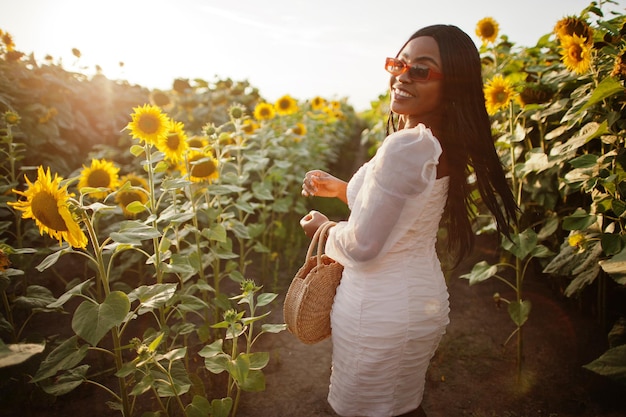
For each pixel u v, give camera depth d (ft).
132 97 20.45
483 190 5.46
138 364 5.59
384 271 5.00
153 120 7.54
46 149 14.76
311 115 22.91
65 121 15.17
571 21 8.34
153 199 7.73
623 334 7.60
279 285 13.03
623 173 7.44
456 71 4.90
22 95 14.61
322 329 5.72
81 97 17.92
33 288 7.82
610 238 7.21
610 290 10.19
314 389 8.77
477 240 15.52
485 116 5.13
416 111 5.08
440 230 12.38
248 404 8.28
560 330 10.30
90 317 5.41
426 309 5.14
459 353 9.73
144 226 6.09
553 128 10.53
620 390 8.27
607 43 8.58
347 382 5.35
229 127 19.45
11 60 15.78
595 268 7.72
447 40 4.90
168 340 9.85
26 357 4.16
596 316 10.62
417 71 4.90
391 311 4.96
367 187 4.57
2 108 13.28
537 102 9.86
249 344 6.57
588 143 9.42
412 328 5.07
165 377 6.56
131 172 14.20
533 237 8.04
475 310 11.53
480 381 8.86
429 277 5.21
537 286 12.37
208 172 8.86
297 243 15.58
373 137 31.99
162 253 7.80
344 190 6.75
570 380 8.71
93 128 18.62
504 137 9.39
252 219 16.99
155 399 8.04
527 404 8.18
